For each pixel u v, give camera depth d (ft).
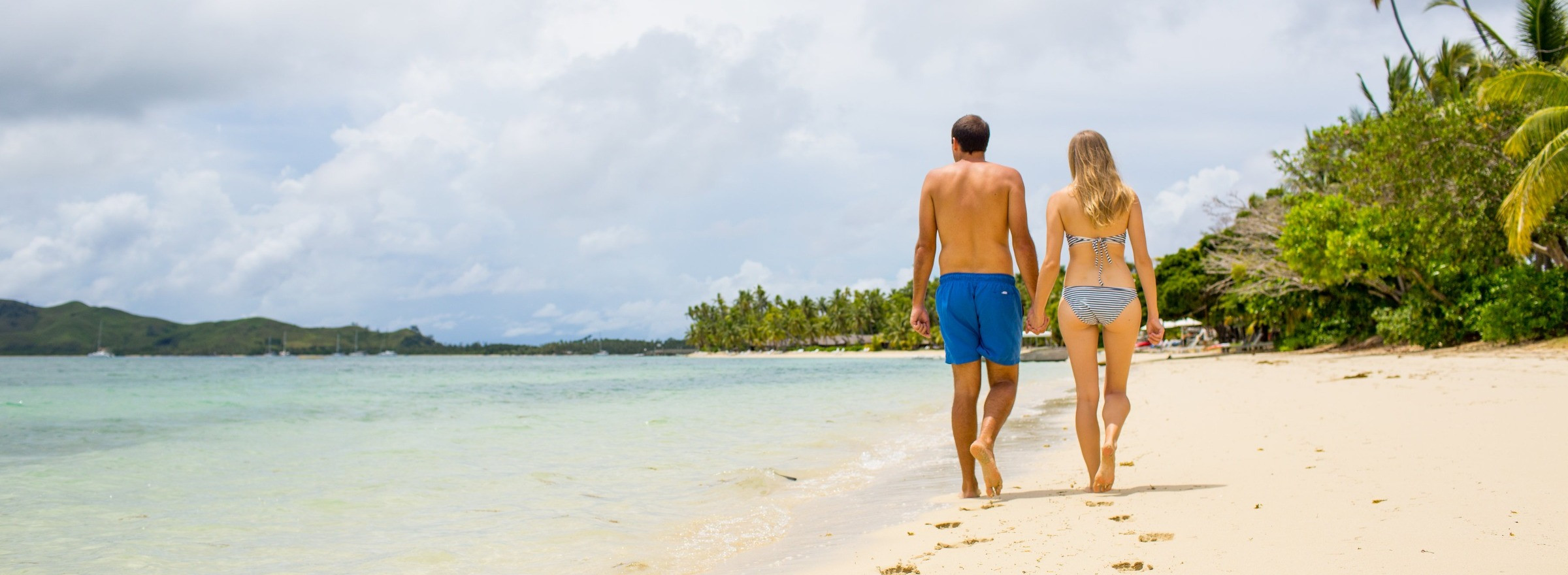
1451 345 73.67
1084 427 12.69
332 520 12.76
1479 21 74.08
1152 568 7.81
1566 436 14.53
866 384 66.80
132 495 14.97
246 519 12.92
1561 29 71.26
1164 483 12.80
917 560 9.02
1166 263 125.90
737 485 15.48
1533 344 62.80
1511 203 55.06
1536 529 8.30
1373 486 11.04
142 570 9.98
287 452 21.27
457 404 44.34
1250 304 102.63
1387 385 32.50
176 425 30.81
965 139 13.20
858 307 407.85
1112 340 12.65
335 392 64.34
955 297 12.68
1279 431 18.65
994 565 8.45
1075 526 10.00
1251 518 9.64
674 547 10.89
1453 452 13.62
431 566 10.06
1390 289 84.12
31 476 17.22
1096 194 12.30
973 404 13.01
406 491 15.20
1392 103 97.55
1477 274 71.61
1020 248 12.76
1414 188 71.31
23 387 77.00
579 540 11.27
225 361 451.53
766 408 36.60
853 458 19.54
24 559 10.46
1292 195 87.97
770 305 488.02
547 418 32.30
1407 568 7.21
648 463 18.74
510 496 14.74
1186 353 145.59
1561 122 53.52
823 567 9.20
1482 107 60.75
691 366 197.36
